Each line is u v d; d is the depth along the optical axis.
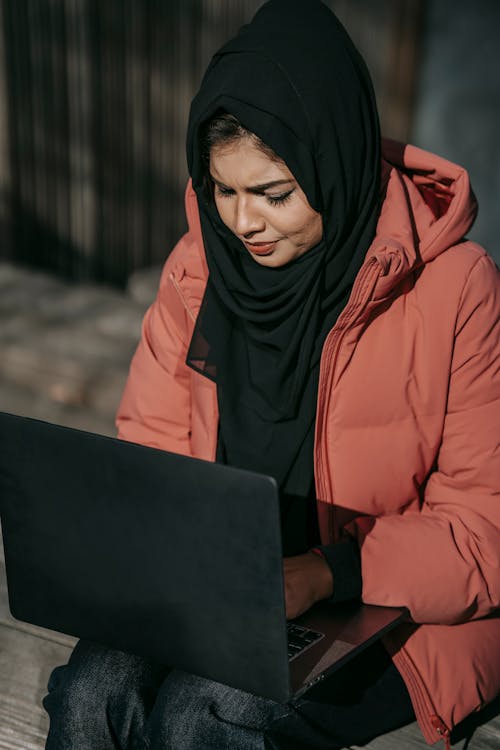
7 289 4.25
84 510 1.21
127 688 1.34
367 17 7.84
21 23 4.68
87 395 3.36
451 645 1.44
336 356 1.41
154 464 1.13
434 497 1.46
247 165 1.31
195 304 1.58
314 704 1.40
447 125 8.96
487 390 1.41
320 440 1.44
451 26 8.69
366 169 1.39
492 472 1.41
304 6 1.35
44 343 3.67
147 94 5.45
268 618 1.14
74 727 1.32
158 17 5.36
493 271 1.43
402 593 1.37
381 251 1.33
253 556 1.11
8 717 1.63
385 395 1.42
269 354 1.52
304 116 1.30
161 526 1.16
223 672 1.21
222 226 1.48
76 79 4.98
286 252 1.41
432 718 1.40
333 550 1.39
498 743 1.56
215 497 1.11
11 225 5.03
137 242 5.73
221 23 5.83
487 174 8.86
